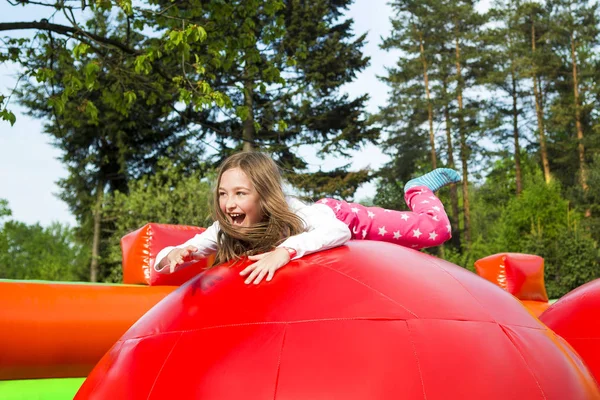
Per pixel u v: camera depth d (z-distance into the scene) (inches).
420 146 1534.2
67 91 345.4
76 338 169.6
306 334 83.4
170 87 456.1
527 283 296.4
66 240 1908.2
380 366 79.7
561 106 1569.9
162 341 92.2
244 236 105.7
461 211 1809.8
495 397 80.6
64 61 379.6
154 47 340.8
